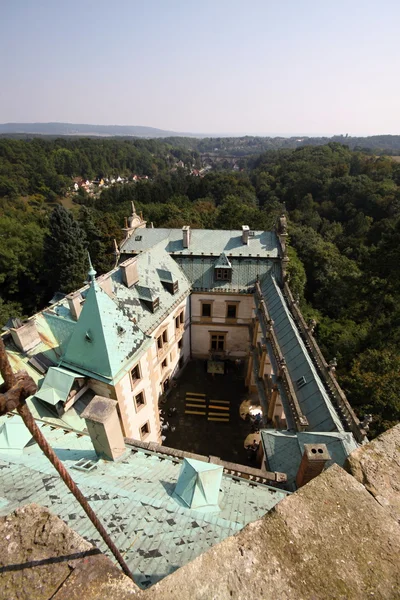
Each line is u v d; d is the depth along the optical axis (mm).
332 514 4270
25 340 25250
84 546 3781
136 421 26859
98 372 23547
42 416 22578
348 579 3633
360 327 44219
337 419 19266
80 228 67375
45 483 11578
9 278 64625
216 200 128875
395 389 27297
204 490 13078
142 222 45906
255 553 3771
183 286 36438
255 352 33500
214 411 34500
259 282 36438
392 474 5004
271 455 19875
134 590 3371
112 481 12781
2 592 3449
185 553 9156
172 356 36406
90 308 23219
